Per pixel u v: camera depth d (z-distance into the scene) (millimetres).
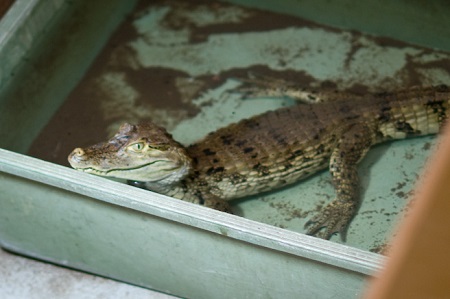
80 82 1164
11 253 1090
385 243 1012
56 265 1079
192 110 1140
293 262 926
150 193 944
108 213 976
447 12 1146
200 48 1197
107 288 1062
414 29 1169
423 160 1070
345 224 1021
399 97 1076
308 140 1046
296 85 1140
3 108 1089
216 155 1039
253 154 1037
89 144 1104
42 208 1010
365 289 911
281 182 1051
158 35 1211
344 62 1168
